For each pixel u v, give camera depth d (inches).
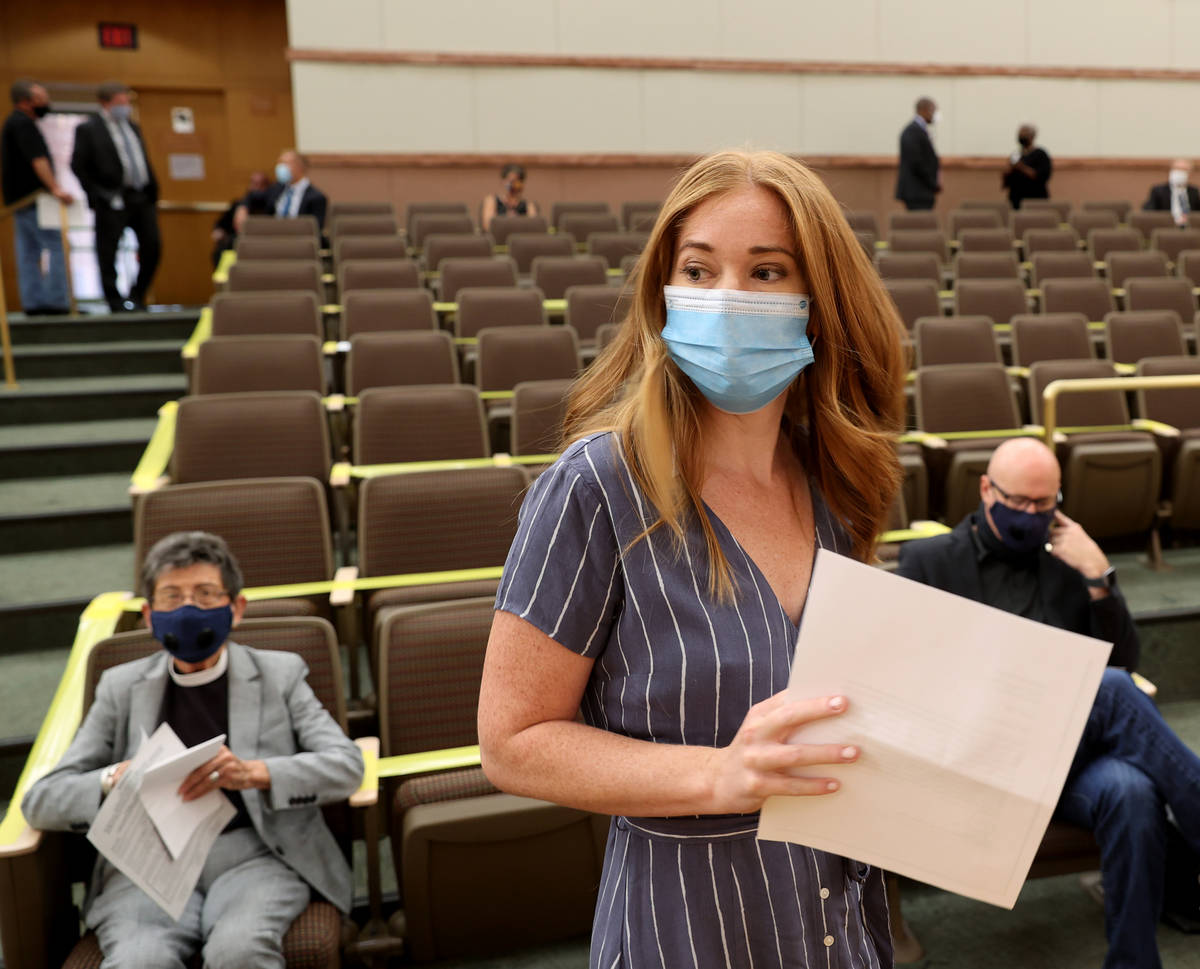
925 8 226.4
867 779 18.1
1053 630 18.3
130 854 41.0
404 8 202.5
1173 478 92.0
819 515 22.9
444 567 71.3
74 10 224.8
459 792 48.1
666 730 19.5
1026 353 115.9
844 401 22.7
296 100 200.1
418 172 207.3
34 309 153.0
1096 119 237.9
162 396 119.7
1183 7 239.9
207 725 48.1
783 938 20.7
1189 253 156.8
